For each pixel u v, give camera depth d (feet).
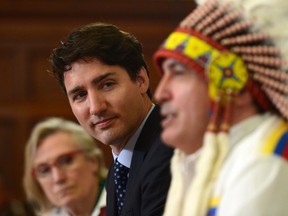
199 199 6.12
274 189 5.81
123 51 9.50
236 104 6.23
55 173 13.87
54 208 14.65
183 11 28.04
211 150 6.12
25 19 29.19
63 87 9.88
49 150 13.94
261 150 6.04
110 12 28.40
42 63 28.89
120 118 9.45
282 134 6.14
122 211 9.21
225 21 6.28
